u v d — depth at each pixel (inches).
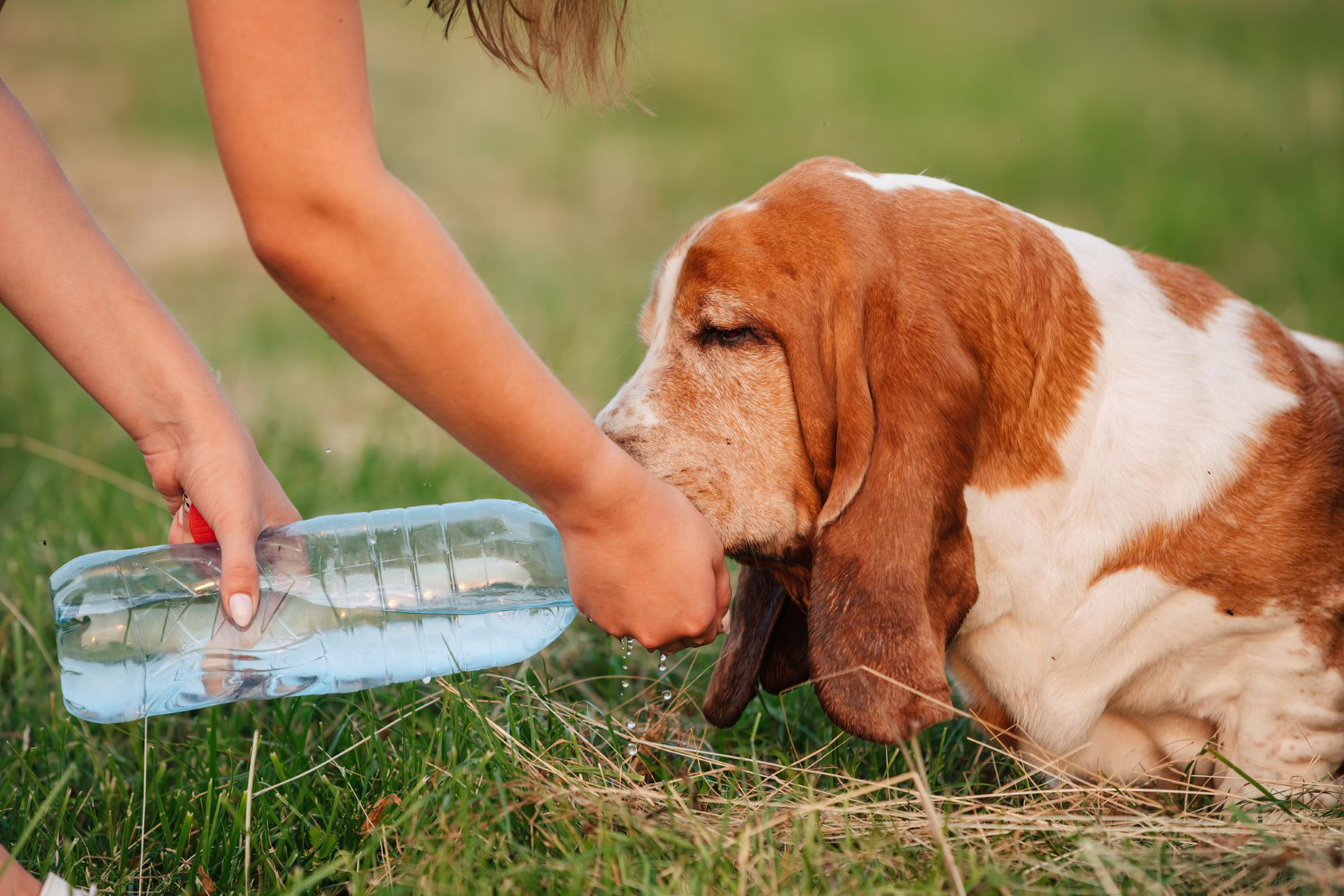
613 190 444.8
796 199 110.3
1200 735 118.0
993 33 665.6
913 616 102.9
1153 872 94.7
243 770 124.0
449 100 587.5
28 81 590.2
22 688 142.9
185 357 107.7
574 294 327.6
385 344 78.3
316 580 115.6
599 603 94.0
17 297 104.2
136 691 112.3
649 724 128.3
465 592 119.6
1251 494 111.0
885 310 106.9
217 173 462.0
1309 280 292.2
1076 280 113.1
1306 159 413.1
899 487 104.5
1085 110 495.8
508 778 108.9
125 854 108.0
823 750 121.9
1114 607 110.4
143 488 189.5
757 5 769.6
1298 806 107.3
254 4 71.4
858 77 583.8
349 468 217.9
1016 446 109.7
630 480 88.5
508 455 84.0
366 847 102.0
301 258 75.2
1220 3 683.4
